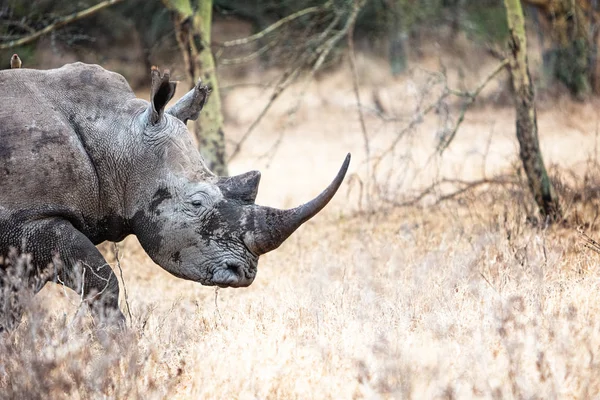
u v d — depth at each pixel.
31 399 14.48
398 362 15.16
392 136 52.91
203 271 19.02
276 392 15.36
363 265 23.22
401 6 64.38
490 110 55.12
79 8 44.84
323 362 16.23
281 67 65.06
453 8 64.75
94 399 14.84
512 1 29.45
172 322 18.81
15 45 32.69
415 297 20.02
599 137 45.81
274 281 25.31
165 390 15.60
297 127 58.72
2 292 18.03
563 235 26.31
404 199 34.09
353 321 18.42
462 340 16.86
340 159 49.69
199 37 32.38
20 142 18.22
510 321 16.97
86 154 19.00
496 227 27.20
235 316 19.97
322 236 31.78
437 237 28.50
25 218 18.09
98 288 18.56
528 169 29.34
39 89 19.06
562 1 51.69
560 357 15.39
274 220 18.64
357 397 14.98
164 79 18.78
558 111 52.06
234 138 56.97
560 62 54.03
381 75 68.44
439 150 31.62
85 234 19.20
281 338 17.59
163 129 19.33
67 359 15.48
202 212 18.88
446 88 31.25
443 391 14.38
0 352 15.82
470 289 20.00
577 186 31.62
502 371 15.38
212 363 16.34
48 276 18.38
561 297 19.36
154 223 19.23
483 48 62.78
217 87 32.75
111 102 19.58
